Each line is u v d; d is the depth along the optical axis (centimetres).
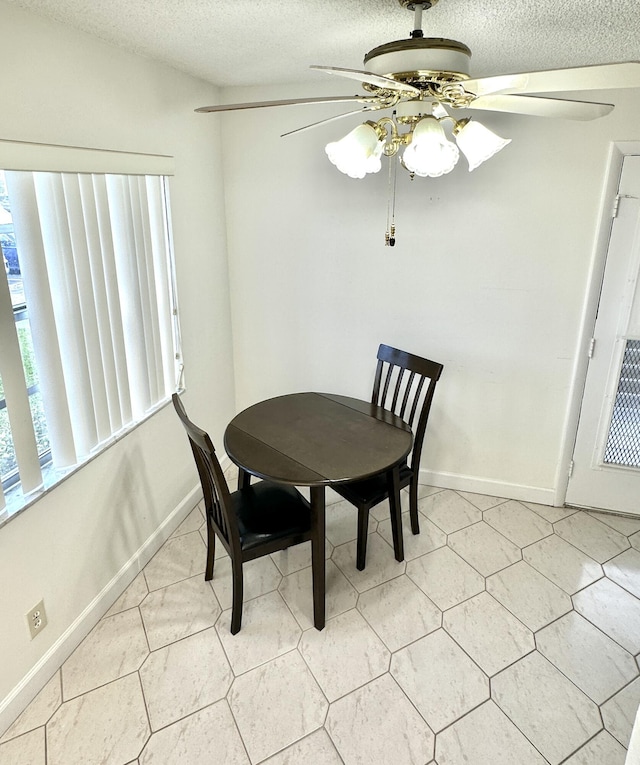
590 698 182
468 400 294
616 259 249
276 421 245
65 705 178
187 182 256
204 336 291
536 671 192
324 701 180
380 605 223
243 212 298
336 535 272
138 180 217
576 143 238
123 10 154
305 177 281
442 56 128
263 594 229
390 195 270
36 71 159
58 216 171
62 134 172
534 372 278
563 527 278
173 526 273
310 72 239
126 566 232
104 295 199
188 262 266
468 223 263
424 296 283
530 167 246
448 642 204
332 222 285
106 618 215
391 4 145
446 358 291
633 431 274
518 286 266
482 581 238
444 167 131
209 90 267
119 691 183
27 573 173
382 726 171
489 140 141
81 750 163
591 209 245
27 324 170
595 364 267
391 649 201
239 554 196
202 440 173
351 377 313
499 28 163
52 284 175
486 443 300
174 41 187
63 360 184
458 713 176
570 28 163
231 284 316
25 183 158
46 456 185
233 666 193
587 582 237
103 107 191
